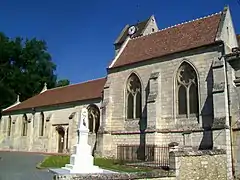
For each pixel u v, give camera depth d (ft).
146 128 92.22
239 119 75.20
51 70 246.88
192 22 103.19
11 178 58.49
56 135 142.41
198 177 59.57
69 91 154.51
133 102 102.58
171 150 56.70
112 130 105.70
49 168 74.13
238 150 73.97
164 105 92.38
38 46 241.55
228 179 70.54
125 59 110.93
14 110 173.78
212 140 77.51
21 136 165.27
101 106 110.52
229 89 78.23
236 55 78.18
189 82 88.99
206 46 85.35
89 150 68.95
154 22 173.17
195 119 85.51
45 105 150.41
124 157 97.25
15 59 233.14
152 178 49.93
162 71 95.04
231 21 93.61
